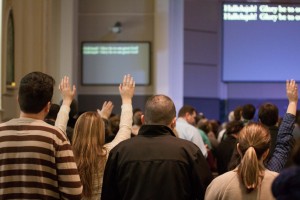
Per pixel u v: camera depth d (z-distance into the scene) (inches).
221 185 107.9
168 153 116.0
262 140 106.8
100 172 125.3
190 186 116.6
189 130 224.4
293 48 374.3
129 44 426.6
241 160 108.9
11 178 103.7
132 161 116.3
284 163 131.2
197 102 495.2
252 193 105.3
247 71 385.7
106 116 176.1
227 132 213.0
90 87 428.8
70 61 402.9
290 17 357.7
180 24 425.7
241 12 366.0
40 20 353.1
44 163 103.7
